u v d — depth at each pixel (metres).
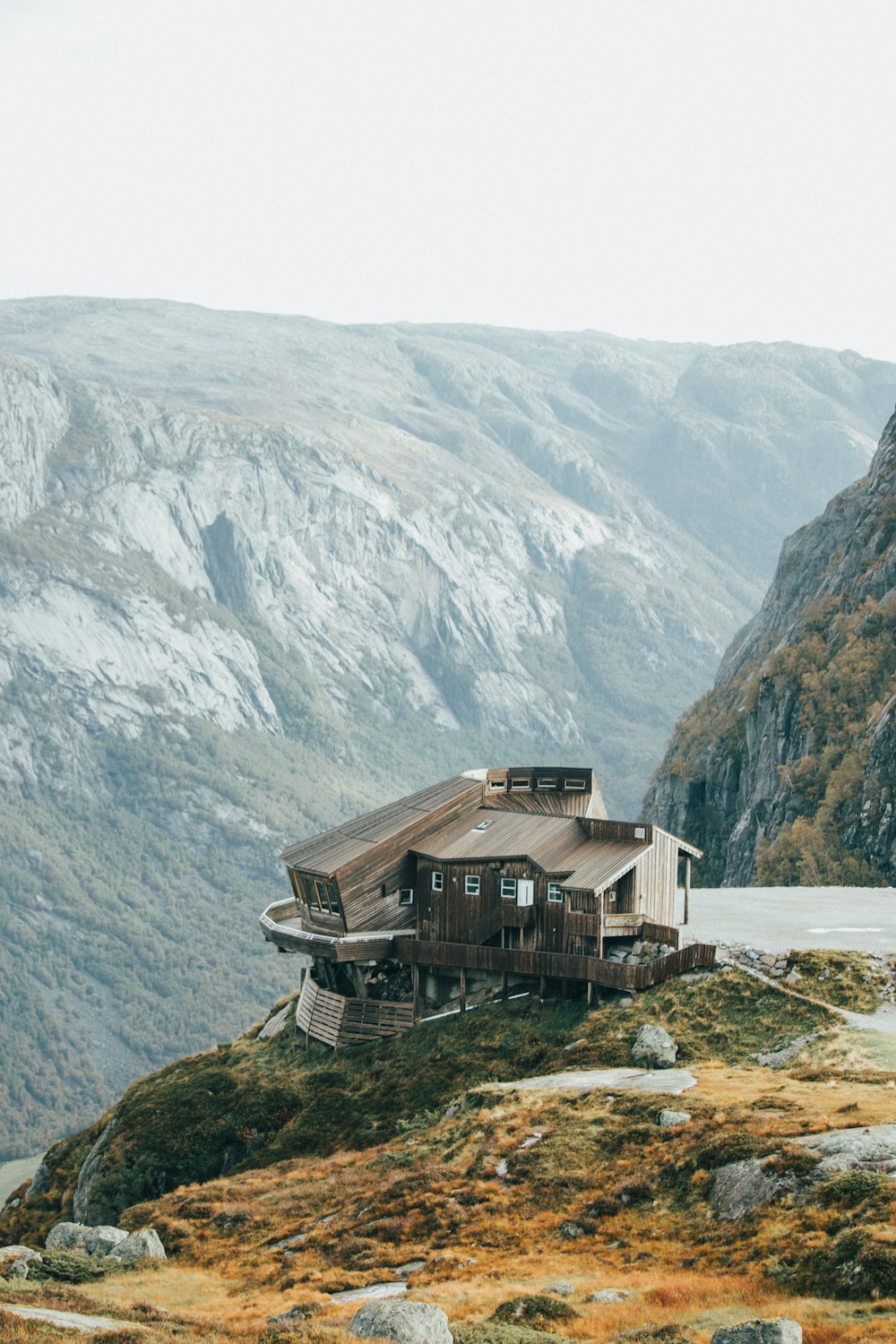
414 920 77.25
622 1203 39.53
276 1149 62.94
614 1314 31.52
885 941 67.06
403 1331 29.92
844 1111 41.38
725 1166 38.72
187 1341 30.97
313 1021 75.38
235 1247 44.47
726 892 90.75
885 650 194.50
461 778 85.75
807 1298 30.33
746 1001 60.16
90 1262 43.28
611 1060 58.19
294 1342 30.27
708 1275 33.28
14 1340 29.20
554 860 71.00
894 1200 32.78
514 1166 44.22
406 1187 45.28
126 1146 68.50
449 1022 69.81
